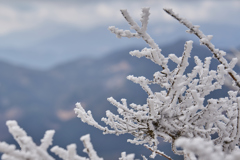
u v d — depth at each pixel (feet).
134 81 7.14
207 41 6.27
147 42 6.56
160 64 6.73
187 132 6.82
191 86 7.02
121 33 6.34
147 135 7.53
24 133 3.68
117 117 7.63
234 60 6.87
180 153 7.24
